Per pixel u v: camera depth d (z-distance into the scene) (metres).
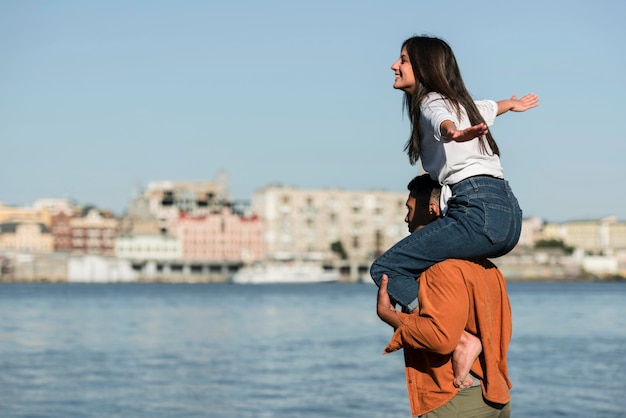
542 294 170.38
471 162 6.57
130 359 47.44
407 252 6.62
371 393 33.19
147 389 34.50
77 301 139.12
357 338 64.19
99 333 69.31
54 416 27.88
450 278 6.46
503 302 6.69
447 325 6.39
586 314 96.31
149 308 116.56
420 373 6.69
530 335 64.12
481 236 6.48
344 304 129.12
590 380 35.56
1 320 87.81
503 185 6.62
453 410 6.56
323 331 72.38
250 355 50.06
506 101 7.21
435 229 6.59
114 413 28.69
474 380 6.56
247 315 99.25
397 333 6.57
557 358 45.28
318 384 36.06
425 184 6.97
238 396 32.69
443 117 6.33
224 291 194.88
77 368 42.59
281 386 35.53
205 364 44.78
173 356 49.44
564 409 28.20
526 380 35.75
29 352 51.84
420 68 6.64
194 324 82.12
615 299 144.25
